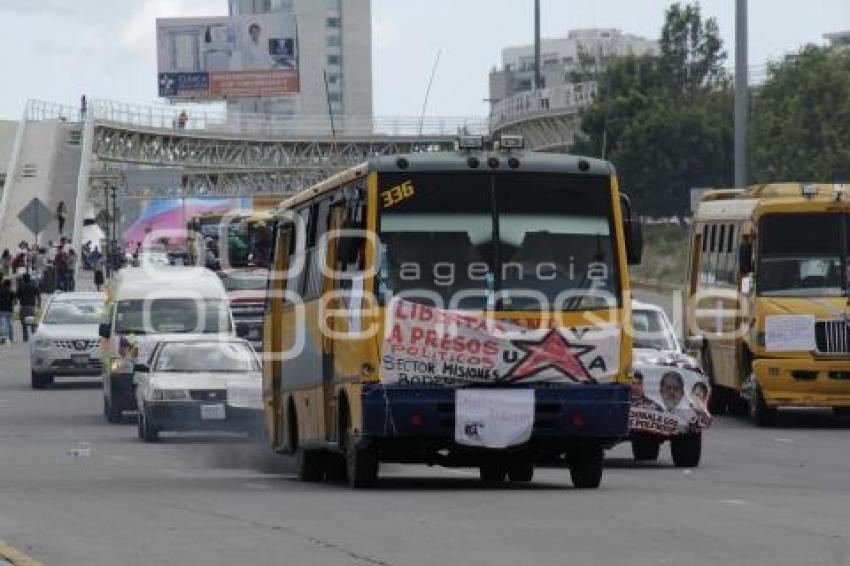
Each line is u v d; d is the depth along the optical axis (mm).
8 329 134000
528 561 28594
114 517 36031
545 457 44094
